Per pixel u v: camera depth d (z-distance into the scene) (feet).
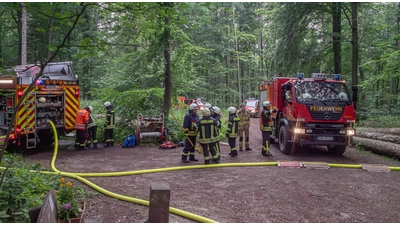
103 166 23.94
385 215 14.60
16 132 27.20
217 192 17.75
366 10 57.26
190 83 48.83
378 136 32.86
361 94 63.67
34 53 64.18
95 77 75.36
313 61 55.98
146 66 41.04
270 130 29.17
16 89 27.14
